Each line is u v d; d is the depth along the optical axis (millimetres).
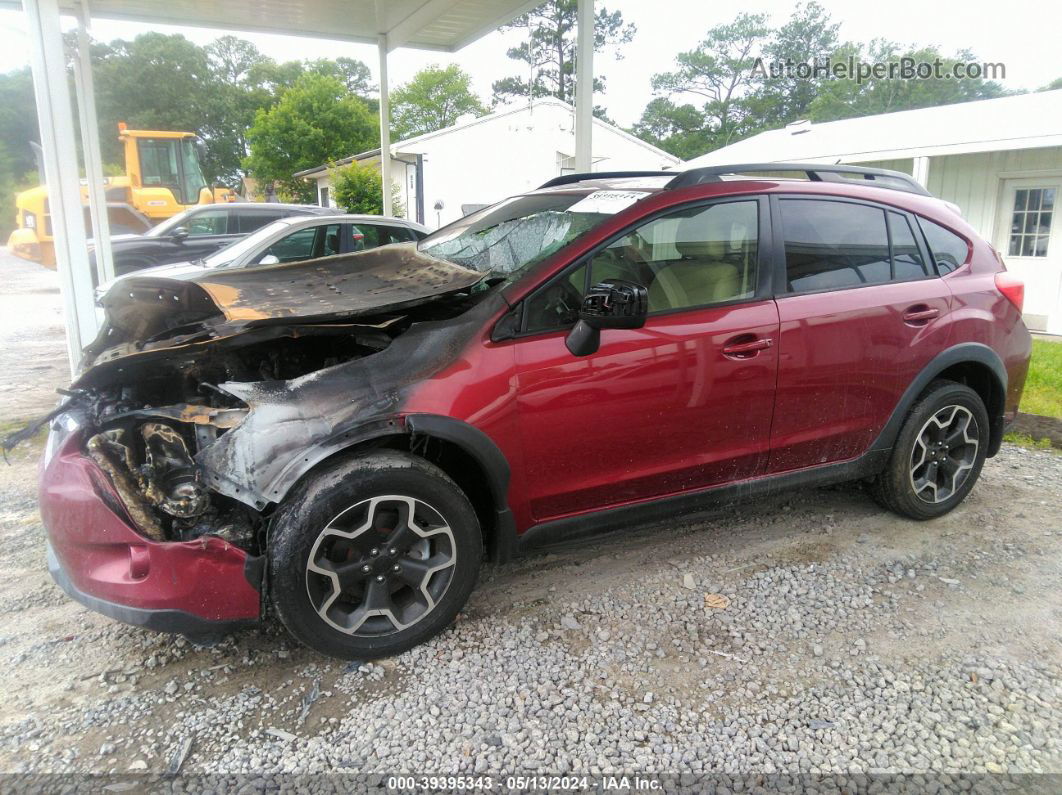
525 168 25219
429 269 3369
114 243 10312
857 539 3857
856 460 3736
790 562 3615
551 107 25062
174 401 3051
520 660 2848
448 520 2854
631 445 3131
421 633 2875
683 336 3131
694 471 3318
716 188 3346
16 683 2742
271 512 2695
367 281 3289
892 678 2748
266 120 38188
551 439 2967
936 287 3789
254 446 2549
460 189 24625
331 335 3092
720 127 60656
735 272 3322
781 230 3441
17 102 52344
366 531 2705
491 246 3539
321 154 37938
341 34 10328
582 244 3062
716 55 62312
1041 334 11461
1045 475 4789
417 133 64062
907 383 3719
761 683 2725
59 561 2656
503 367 2863
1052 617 3143
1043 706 2596
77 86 7609
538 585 3406
